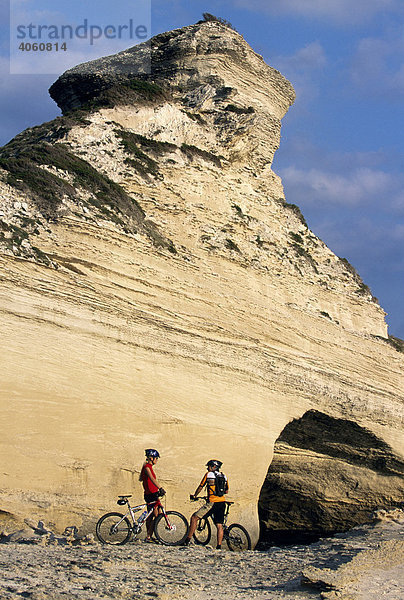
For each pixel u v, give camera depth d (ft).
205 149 95.25
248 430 75.92
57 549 41.63
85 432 58.80
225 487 48.98
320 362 90.12
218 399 73.82
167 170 85.20
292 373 85.20
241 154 99.96
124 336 65.10
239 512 72.59
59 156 74.64
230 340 78.07
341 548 50.96
